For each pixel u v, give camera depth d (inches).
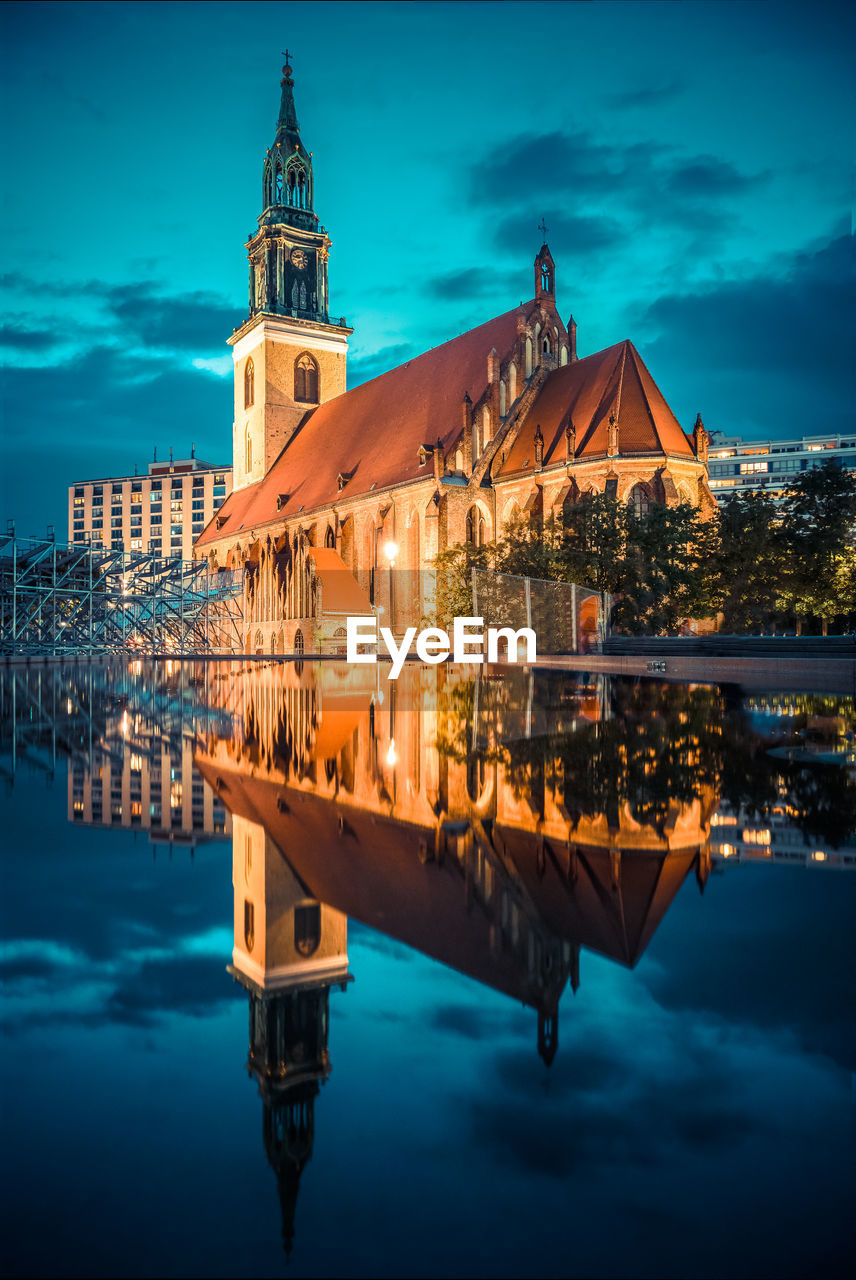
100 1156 113.3
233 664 2472.9
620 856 272.2
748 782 401.4
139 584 3703.3
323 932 203.6
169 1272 88.5
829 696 934.4
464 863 265.1
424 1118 122.6
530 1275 88.0
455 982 171.9
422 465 3304.6
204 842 299.1
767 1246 93.7
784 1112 121.7
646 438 2792.8
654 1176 108.2
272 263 4822.8
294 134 4869.6
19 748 567.5
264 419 4781.0
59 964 185.3
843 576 1995.6
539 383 3353.8
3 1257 90.7
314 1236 95.1
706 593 2107.5
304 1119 119.6
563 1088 129.6
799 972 175.3
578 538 2155.5
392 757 510.9
